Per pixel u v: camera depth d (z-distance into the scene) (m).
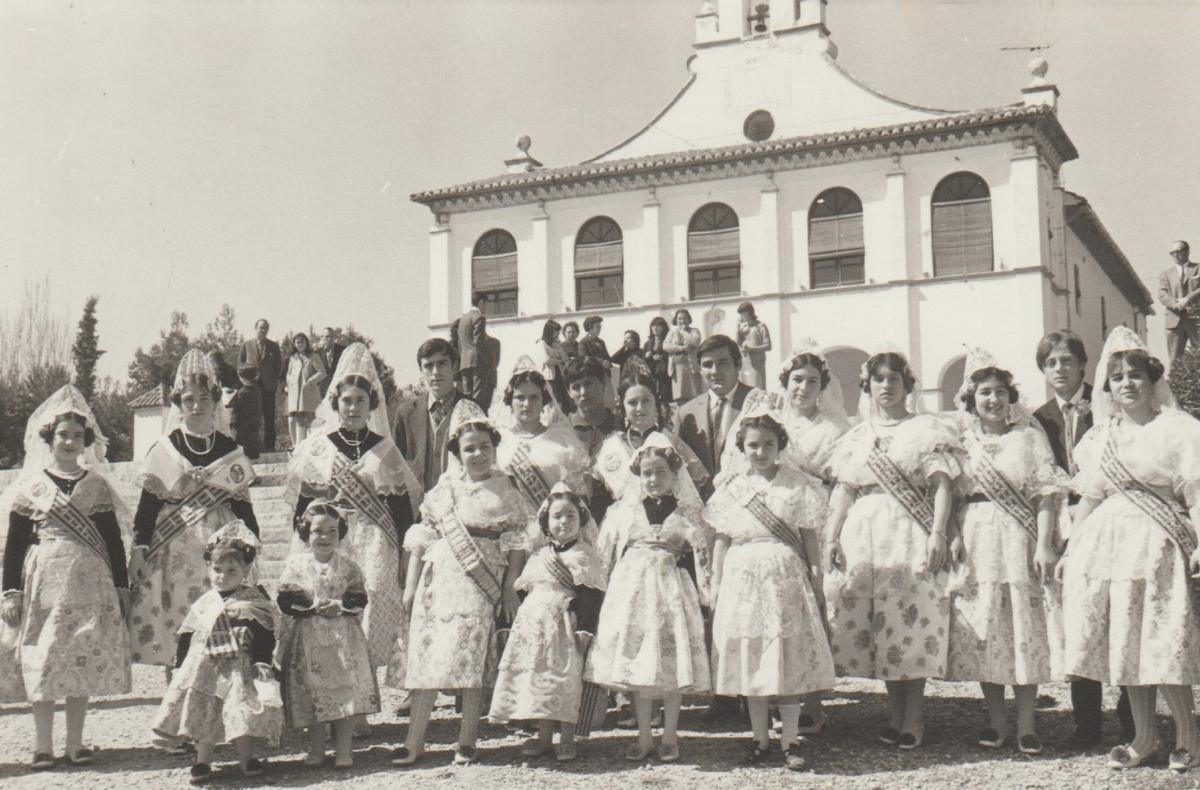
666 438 6.81
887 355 6.81
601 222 32.38
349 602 6.65
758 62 32.53
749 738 6.86
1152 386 6.11
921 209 29.48
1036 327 28.31
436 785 5.98
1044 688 8.10
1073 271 32.84
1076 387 7.09
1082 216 32.28
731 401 7.77
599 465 7.38
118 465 16.44
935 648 6.36
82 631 6.82
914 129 29.14
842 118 31.64
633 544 6.64
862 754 6.36
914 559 6.48
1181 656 5.71
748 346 21.70
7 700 6.79
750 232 30.91
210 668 6.34
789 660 6.16
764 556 6.34
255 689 6.31
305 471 7.50
